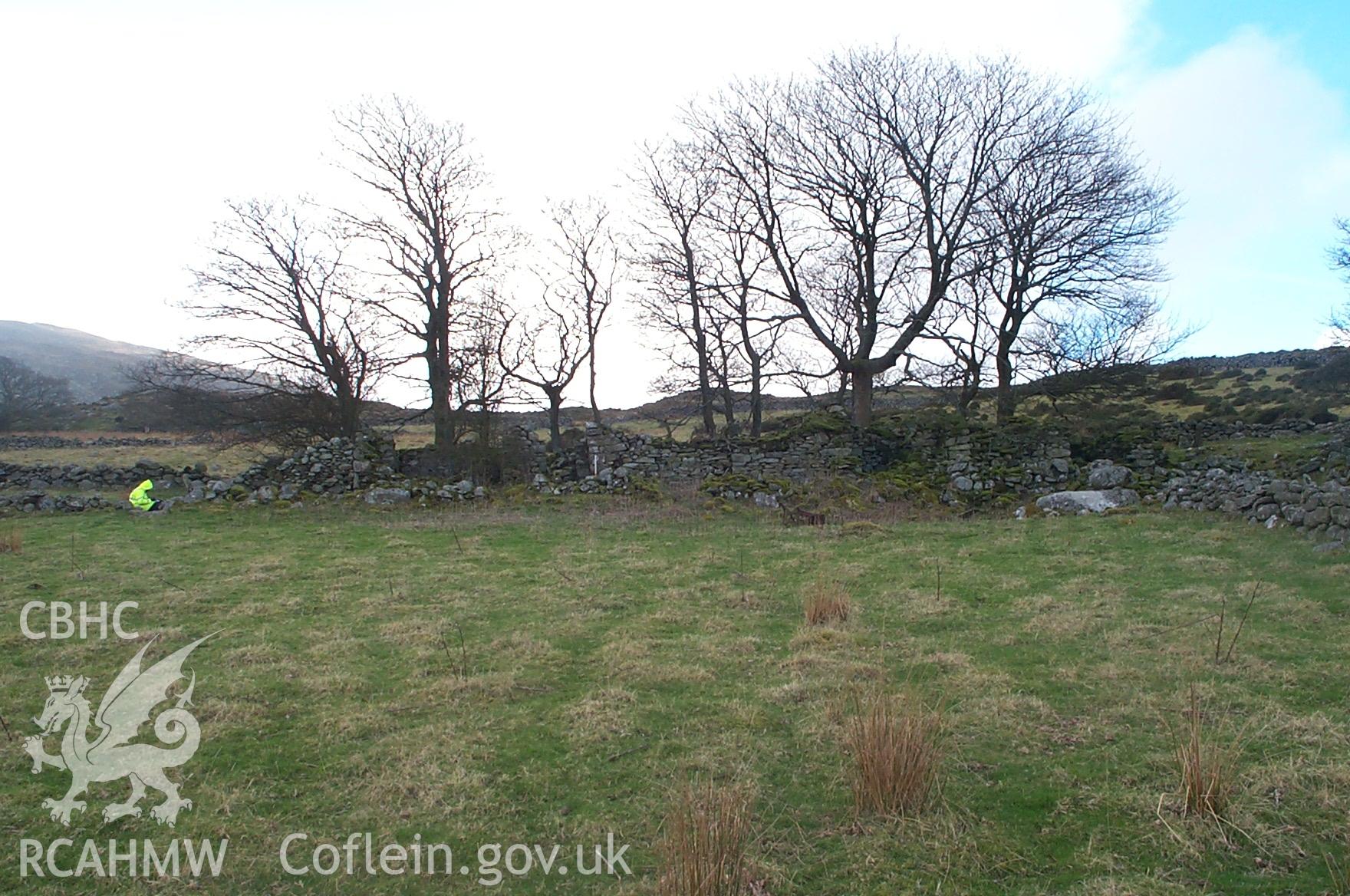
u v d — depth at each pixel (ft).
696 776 18.20
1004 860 15.10
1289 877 14.40
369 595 34.14
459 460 77.41
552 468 80.23
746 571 38.09
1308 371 137.69
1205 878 14.43
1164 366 141.18
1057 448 71.61
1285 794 16.83
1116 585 33.40
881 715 17.75
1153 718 20.72
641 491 64.90
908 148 86.99
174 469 76.02
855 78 87.56
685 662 25.50
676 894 13.67
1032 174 88.17
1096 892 14.11
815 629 28.35
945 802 16.93
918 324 87.40
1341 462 65.10
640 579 36.60
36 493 60.49
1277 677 23.06
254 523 53.57
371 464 69.56
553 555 42.01
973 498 63.36
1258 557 36.76
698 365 101.14
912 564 38.68
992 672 24.12
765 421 119.96
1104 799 16.90
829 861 15.20
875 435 76.74
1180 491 52.90
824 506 57.67
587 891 14.61
